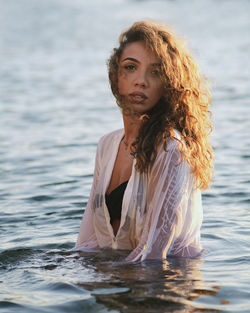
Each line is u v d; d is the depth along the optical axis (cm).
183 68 329
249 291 293
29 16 4612
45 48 2883
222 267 335
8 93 1622
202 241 403
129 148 344
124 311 265
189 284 299
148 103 328
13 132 1052
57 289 296
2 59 2483
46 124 1139
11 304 279
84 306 274
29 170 732
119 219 343
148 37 321
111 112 1284
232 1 5366
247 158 768
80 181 656
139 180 330
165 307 269
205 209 513
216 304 275
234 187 598
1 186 643
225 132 990
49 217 500
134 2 5450
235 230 436
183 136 326
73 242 410
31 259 354
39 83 1836
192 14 4506
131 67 327
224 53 2519
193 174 330
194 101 332
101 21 4172
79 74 2048
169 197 321
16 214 514
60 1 5638
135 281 301
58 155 831
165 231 322
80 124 1132
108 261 333
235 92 1545
